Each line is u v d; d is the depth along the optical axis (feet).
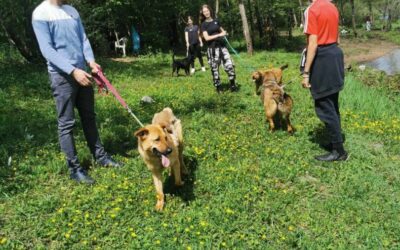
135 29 80.89
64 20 17.19
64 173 19.30
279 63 59.06
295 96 32.58
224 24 112.88
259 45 95.20
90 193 17.28
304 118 26.63
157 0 85.51
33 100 32.24
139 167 19.48
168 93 35.12
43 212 16.01
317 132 23.59
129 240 14.12
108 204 16.10
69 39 17.34
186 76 47.57
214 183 17.66
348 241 14.08
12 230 14.89
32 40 49.57
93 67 18.40
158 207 15.99
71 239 14.20
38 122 26.58
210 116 26.91
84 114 18.99
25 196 17.15
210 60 34.63
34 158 20.43
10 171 19.10
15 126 25.26
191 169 19.21
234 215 15.38
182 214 15.51
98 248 13.74
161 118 17.24
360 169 19.10
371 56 88.38
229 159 20.27
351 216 15.44
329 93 19.12
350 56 89.51
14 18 47.24
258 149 21.45
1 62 48.75
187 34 49.44
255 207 16.07
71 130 18.06
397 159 20.47
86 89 18.53
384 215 15.56
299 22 161.79
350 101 29.48
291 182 18.21
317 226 14.80
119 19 80.23
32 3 47.26
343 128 24.18
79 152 20.95
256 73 26.99
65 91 17.40
